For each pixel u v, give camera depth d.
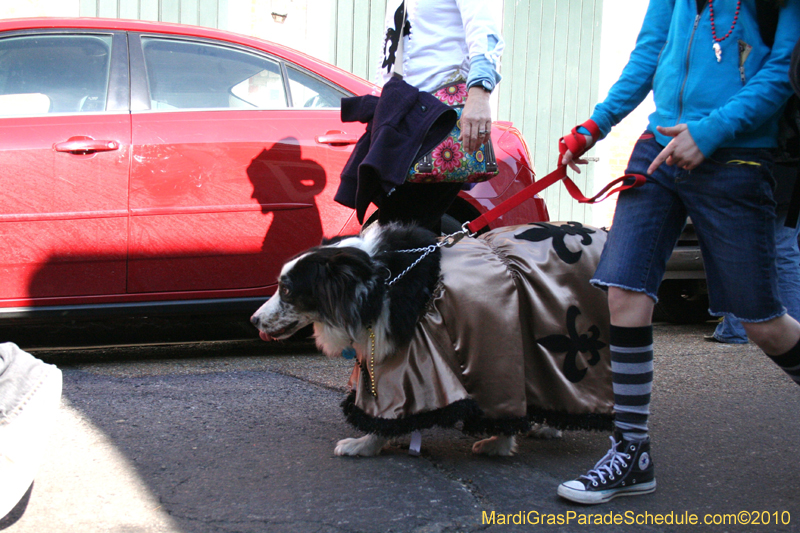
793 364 2.01
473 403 2.17
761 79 1.81
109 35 3.71
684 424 2.83
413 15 2.60
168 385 3.22
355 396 2.37
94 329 4.60
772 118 1.91
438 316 2.23
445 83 2.60
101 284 3.49
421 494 2.08
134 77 3.64
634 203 2.05
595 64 8.12
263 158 3.64
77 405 2.88
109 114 3.54
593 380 2.35
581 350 2.34
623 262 2.04
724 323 4.58
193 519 1.90
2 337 4.34
